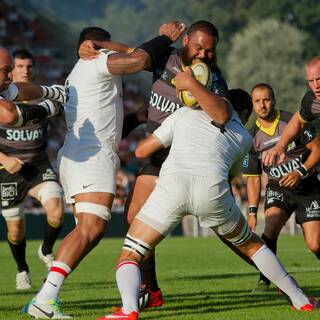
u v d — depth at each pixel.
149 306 26.48
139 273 22.92
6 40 144.62
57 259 23.77
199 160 22.95
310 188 31.72
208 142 23.19
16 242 35.16
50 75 139.88
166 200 22.86
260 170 33.03
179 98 23.78
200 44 24.44
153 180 26.25
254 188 33.12
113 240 78.62
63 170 24.66
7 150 35.25
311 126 29.56
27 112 23.62
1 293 33.19
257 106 32.28
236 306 26.58
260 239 24.72
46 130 35.88
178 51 25.61
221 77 24.83
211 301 28.16
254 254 24.53
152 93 26.14
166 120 23.95
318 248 31.67
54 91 24.52
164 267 45.62
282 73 173.38
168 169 23.06
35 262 52.53
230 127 23.81
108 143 24.66
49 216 34.88
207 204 22.89
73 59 151.75
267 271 24.56
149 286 26.39
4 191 34.88
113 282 37.62
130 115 27.59
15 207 34.94
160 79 25.78
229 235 23.98
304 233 31.89
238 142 23.78
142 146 23.95
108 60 24.33
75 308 26.91
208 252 58.59
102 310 26.19
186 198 22.81
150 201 23.12
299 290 25.06
